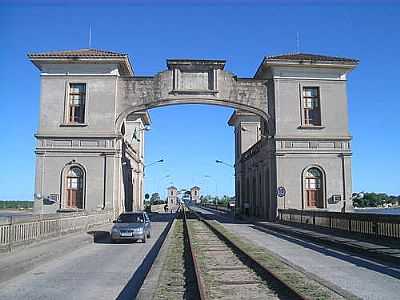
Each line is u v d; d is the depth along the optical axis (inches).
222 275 488.4
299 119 1601.9
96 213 1244.5
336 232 996.6
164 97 1574.8
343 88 1625.2
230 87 1601.9
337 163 1589.6
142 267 570.6
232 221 1796.3
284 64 1598.2
